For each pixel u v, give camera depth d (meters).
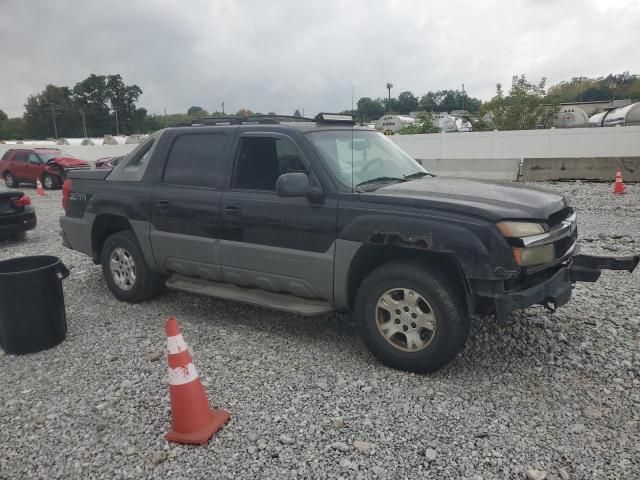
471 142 23.86
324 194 4.32
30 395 4.02
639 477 2.89
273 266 4.64
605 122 37.56
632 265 4.06
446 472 2.97
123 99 111.88
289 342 4.79
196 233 5.14
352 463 3.06
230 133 5.06
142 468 3.12
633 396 3.71
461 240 3.69
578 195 13.66
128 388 4.05
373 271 4.14
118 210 5.76
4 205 9.80
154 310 5.79
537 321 5.04
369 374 4.11
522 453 3.11
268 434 3.37
